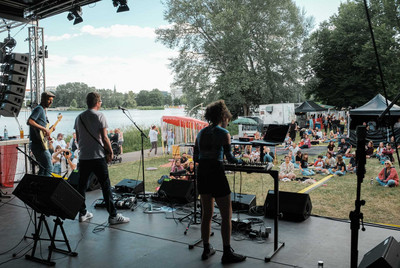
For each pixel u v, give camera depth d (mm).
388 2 28969
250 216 4883
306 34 30297
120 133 17188
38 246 3895
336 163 11281
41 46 9281
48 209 3475
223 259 3330
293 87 29625
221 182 3230
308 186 9219
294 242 3842
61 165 10344
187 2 27938
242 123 20922
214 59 29672
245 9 27500
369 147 13688
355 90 32812
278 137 3766
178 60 29859
